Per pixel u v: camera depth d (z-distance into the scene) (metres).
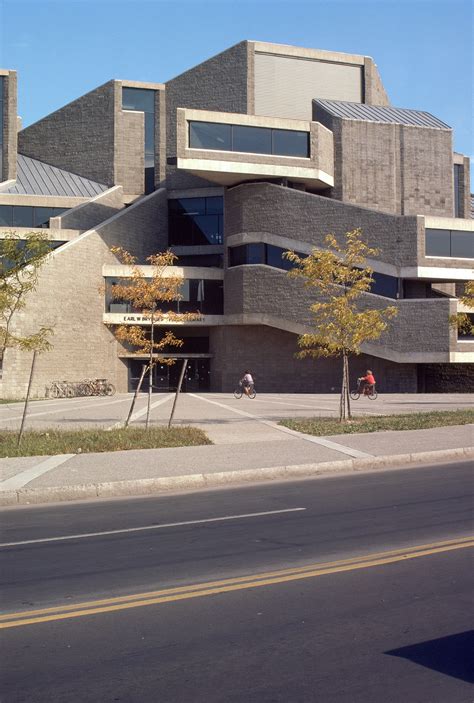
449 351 50.75
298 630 6.27
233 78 65.50
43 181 65.25
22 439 20.11
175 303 57.78
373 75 68.88
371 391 44.78
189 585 7.65
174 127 68.06
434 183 61.91
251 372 57.66
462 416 27.39
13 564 8.62
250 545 9.45
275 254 56.12
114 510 12.41
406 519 10.93
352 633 6.17
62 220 57.94
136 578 7.94
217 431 23.52
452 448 18.92
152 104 68.50
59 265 51.28
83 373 53.31
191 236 64.62
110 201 63.28
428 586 7.48
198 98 67.00
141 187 67.19
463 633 6.14
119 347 57.28
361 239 53.44
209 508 12.34
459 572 7.98
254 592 7.38
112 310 56.03
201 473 15.20
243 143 55.00
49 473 15.27
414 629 6.25
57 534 10.38
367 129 60.28
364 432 22.92
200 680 5.28
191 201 64.81
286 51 66.06
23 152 69.88
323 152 57.47
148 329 58.59
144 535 10.20
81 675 5.39
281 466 16.17
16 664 5.61
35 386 49.28
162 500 13.40
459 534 9.82
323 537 9.84
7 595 7.37
